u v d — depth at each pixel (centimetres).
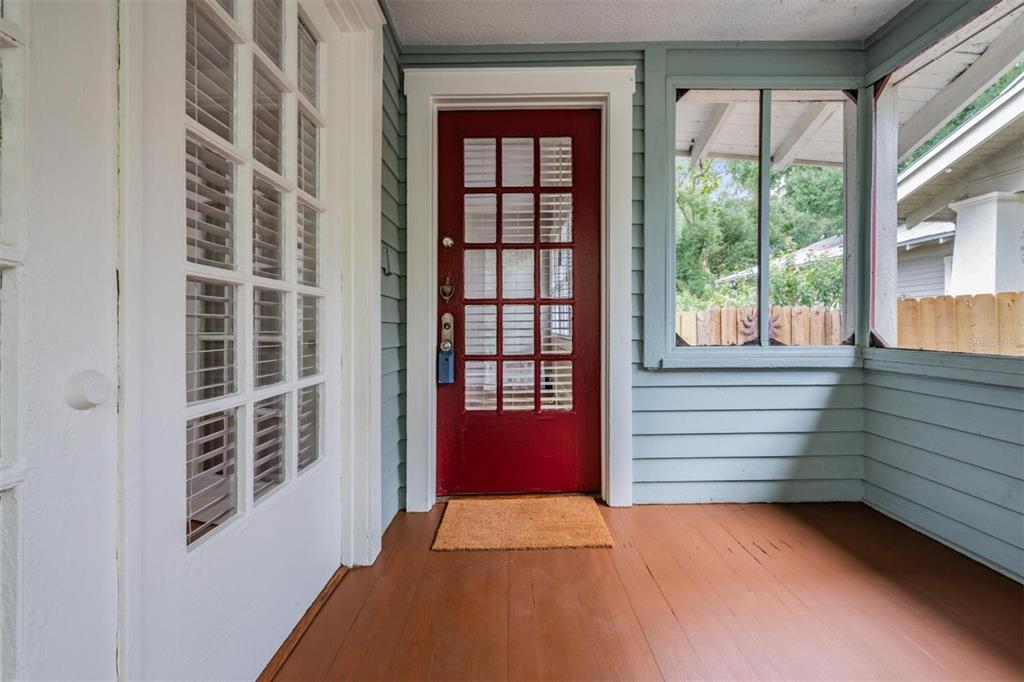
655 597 140
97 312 68
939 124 190
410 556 166
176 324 82
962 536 167
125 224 72
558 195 218
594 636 123
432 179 209
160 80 78
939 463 176
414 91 207
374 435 163
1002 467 154
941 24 174
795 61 209
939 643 119
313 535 137
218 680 93
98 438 68
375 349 163
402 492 208
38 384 61
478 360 219
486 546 172
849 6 186
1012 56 166
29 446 60
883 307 206
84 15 67
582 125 218
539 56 208
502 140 217
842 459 214
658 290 211
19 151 59
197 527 93
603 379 215
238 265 102
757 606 135
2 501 58
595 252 219
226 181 100
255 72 111
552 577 152
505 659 114
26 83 60
